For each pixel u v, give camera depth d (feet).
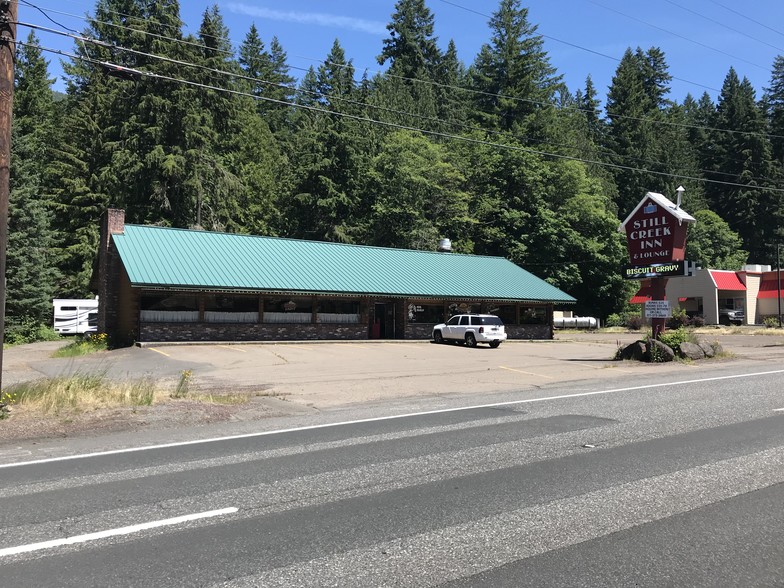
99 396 39.11
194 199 165.78
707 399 38.93
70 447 27.73
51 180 171.42
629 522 16.99
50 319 149.38
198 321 101.50
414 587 13.23
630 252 77.61
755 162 274.16
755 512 17.67
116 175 162.20
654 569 14.03
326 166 187.21
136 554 15.12
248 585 13.38
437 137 225.56
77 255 166.30
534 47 250.16
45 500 19.54
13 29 34.71
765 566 14.16
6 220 34.94
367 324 115.96
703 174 289.53
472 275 135.13
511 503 18.79
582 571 13.94
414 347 104.06
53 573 14.06
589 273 201.36
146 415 35.32
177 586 13.34
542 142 218.79
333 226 186.39
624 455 24.48
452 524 17.03
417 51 295.69
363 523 17.19
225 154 190.29
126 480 21.88
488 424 31.78
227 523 17.29
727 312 193.77
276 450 26.50
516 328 132.87
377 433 29.94
